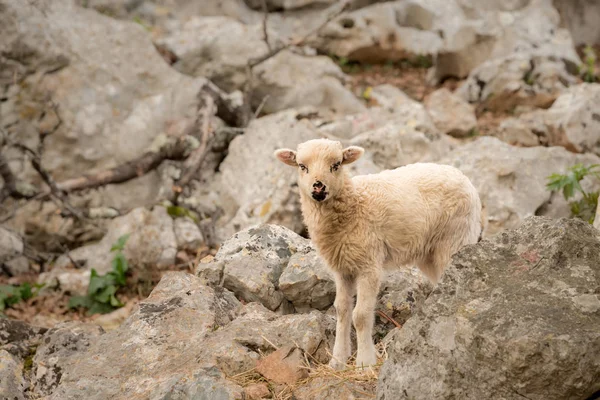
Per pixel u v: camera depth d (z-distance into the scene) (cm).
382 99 1310
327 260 561
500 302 432
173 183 1149
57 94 1183
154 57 1274
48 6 1238
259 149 1110
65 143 1169
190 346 568
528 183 945
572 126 1098
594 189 959
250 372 539
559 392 400
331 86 1307
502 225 917
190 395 500
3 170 1111
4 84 1168
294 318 592
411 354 447
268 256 673
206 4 1602
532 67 1330
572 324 407
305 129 1125
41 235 1118
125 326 602
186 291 634
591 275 434
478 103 1336
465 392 421
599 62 1598
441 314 445
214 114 1224
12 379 592
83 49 1220
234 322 600
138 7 1548
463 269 460
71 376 557
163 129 1207
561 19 1619
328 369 539
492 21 1442
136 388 529
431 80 1470
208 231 1060
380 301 633
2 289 955
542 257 450
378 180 567
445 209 571
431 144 1073
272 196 1020
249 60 1310
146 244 1024
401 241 558
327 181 529
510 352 404
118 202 1157
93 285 944
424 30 1571
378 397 457
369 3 1570
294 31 1584
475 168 970
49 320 917
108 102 1207
